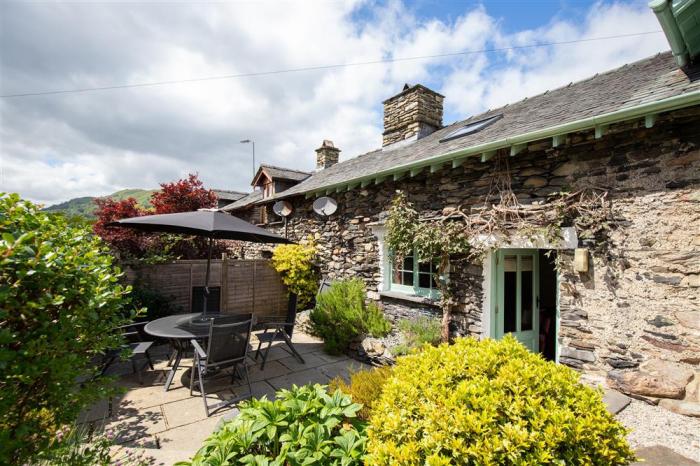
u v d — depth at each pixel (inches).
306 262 326.3
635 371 127.0
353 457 67.1
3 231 59.1
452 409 62.9
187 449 113.7
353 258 280.2
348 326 218.8
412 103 318.0
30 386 59.8
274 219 405.1
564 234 149.3
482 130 218.1
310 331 268.2
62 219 76.6
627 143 133.9
